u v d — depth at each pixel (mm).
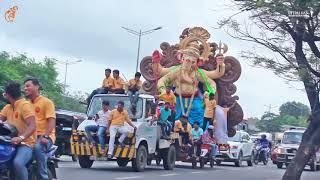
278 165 31469
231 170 25656
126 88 21750
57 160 10492
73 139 19766
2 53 48250
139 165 19812
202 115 27422
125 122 19203
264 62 18859
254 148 33844
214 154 26375
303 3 14703
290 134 32500
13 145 9312
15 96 9438
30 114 9375
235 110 29656
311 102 18047
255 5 15070
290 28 17000
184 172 21562
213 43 29281
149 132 20344
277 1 14898
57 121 22641
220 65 28578
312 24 16594
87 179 16047
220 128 27312
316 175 26844
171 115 22562
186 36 29234
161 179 17594
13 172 9477
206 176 20391
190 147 23969
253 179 20516
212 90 28156
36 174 9852
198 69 28359
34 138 9609
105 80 22062
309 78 17859
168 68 28906
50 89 52406
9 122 9500
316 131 14938
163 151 22000
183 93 27609
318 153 31859
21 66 49000
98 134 19250
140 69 30969
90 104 20719
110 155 19047
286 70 18547
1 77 40156
